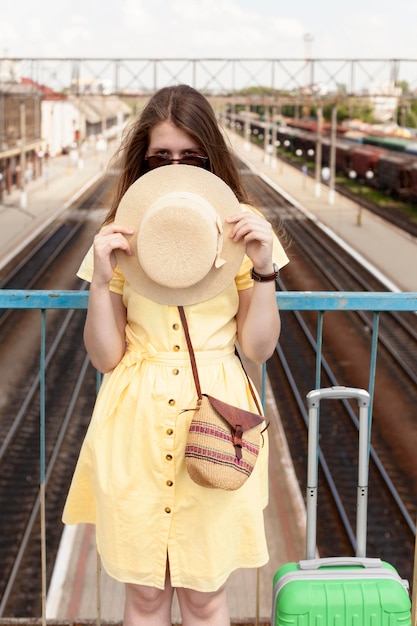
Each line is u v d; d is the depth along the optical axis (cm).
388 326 1981
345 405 1430
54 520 1070
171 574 235
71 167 6500
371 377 293
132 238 225
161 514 233
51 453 1289
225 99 3675
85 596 869
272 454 1266
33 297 282
